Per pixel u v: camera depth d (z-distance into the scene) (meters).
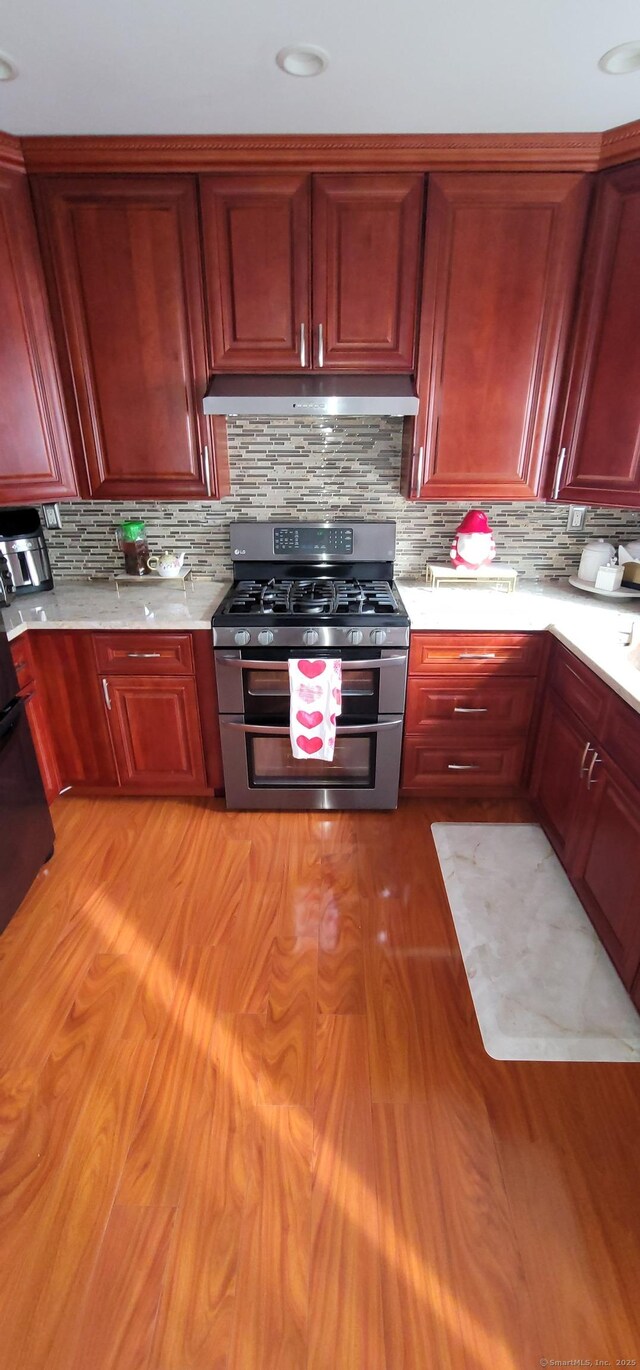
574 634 2.19
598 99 1.75
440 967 1.96
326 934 2.07
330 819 2.64
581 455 2.29
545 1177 1.43
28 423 2.29
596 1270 1.28
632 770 1.75
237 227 2.11
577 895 2.21
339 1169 1.44
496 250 2.12
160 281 2.18
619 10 1.34
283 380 2.28
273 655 2.37
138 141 1.99
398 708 2.48
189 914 2.16
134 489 2.46
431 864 2.39
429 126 1.93
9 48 1.47
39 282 2.19
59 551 2.85
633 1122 1.54
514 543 2.83
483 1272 1.27
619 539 2.79
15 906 2.09
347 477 2.72
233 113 1.84
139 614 2.42
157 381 2.31
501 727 2.55
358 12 1.34
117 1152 1.47
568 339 2.22
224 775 2.62
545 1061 1.68
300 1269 1.27
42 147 2.00
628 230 2.00
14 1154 1.47
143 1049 1.71
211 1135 1.51
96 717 2.55
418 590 2.71
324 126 1.93
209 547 2.84
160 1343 1.17
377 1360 1.16
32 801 2.23
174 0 1.29
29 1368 1.15
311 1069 1.65
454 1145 1.49
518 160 2.01
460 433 2.35
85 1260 1.29
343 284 2.18
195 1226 1.34
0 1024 1.77
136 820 2.64
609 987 1.89
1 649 2.00
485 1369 1.14
